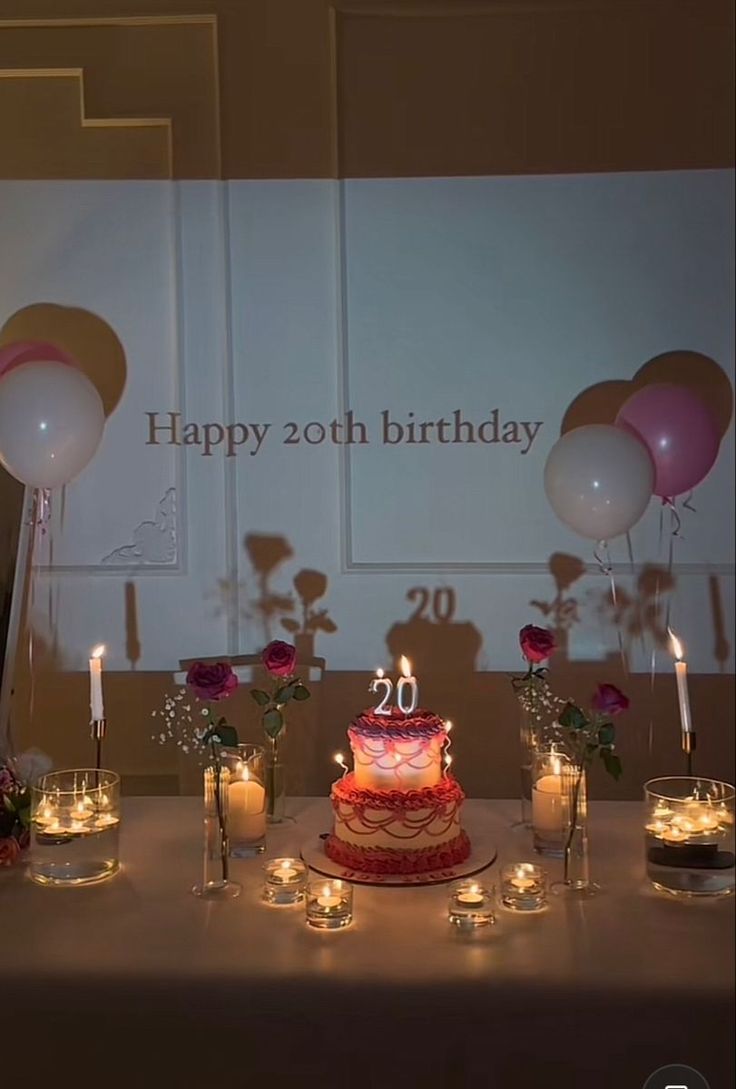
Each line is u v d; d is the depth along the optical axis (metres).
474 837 2.08
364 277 2.90
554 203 2.87
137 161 2.91
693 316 2.88
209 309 2.92
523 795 2.15
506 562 2.94
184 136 2.88
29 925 1.69
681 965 1.54
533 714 2.14
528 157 2.87
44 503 2.96
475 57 2.85
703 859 1.78
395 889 1.82
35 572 2.97
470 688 2.96
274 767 2.17
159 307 2.93
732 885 1.78
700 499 2.91
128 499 2.96
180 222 2.90
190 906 1.76
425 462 2.93
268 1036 1.52
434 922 1.69
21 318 2.94
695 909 1.73
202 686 1.80
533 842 2.02
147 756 2.99
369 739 1.92
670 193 2.85
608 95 2.84
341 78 2.86
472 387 2.91
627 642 2.94
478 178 2.88
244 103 2.87
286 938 1.64
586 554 2.93
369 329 2.91
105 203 2.91
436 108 2.86
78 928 1.68
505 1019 1.50
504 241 2.89
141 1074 1.54
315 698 2.76
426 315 2.91
